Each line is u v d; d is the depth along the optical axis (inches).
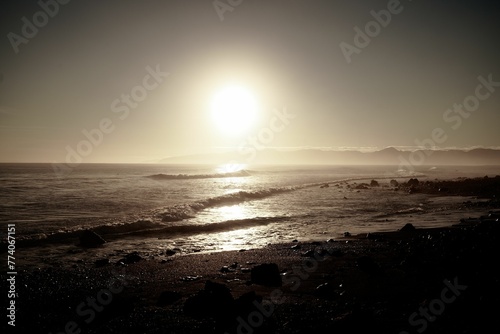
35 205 909.8
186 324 215.2
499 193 1151.6
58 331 215.9
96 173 3038.9
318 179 2442.2
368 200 1144.8
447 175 3095.5
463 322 186.1
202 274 343.0
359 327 183.5
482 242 350.9
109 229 621.0
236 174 2933.1
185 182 1982.0
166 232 625.0
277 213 858.8
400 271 301.0
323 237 550.9
